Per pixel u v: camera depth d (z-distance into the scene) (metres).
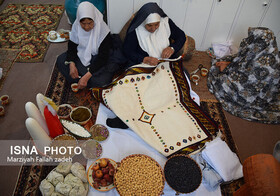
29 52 3.20
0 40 3.34
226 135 2.46
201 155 1.86
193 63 3.28
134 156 1.69
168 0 2.91
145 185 1.55
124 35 2.97
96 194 1.64
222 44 3.31
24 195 1.88
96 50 2.61
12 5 4.02
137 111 2.18
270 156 0.93
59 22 3.77
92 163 1.78
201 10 3.01
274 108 2.67
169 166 1.64
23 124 2.39
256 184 0.88
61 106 2.22
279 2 2.84
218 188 1.72
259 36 2.44
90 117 2.14
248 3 2.90
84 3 2.31
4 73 2.89
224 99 2.79
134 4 2.94
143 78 2.41
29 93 2.70
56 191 1.62
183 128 2.06
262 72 2.49
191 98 2.43
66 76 2.73
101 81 2.61
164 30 2.56
